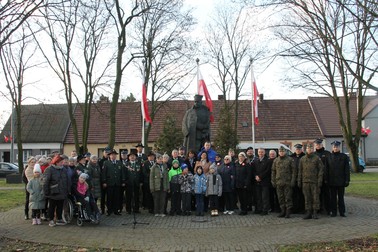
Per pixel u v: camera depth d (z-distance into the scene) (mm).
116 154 14109
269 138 43438
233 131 32562
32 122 47156
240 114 45656
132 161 14297
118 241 9766
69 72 27484
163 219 12789
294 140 43656
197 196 13422
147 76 28156
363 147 47938
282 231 10555
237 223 11891
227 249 8867
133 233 10711
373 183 22469
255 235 10211
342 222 11492
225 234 10445
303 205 13359
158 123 44031
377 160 47812
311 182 12195
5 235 10508
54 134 45406
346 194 17938
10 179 29391
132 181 14000
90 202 12109
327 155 12773
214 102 46656
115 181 13664
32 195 11820
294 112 46250
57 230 11125
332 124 45000
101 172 13648
